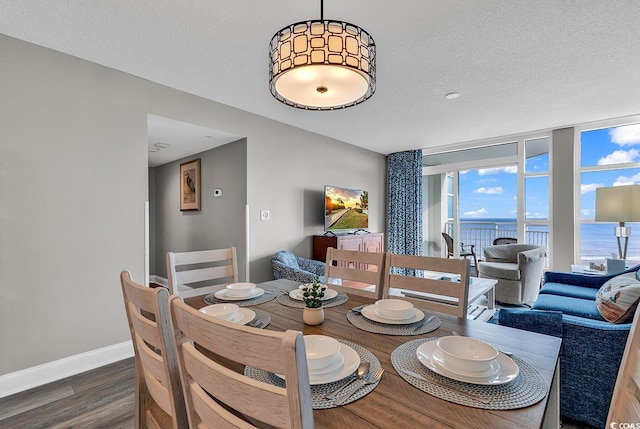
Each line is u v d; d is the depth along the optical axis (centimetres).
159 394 89
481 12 182
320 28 131
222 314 124
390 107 336
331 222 421
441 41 212
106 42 212
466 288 147
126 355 249
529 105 331
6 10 177
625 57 232
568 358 163
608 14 183
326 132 437
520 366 89
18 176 206
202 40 210
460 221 551
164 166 510
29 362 208
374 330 118
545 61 238
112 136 248
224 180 382
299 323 127
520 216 467
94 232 238
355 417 67
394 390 77
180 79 268
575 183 417
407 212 560
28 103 210
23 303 207
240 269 356
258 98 311
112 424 168
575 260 417
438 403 72
